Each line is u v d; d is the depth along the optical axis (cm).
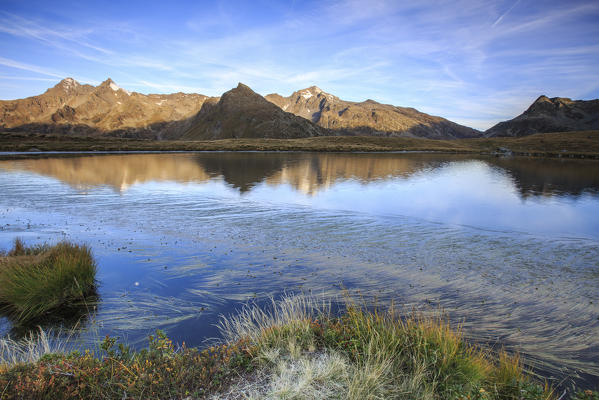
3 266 763
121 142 11006
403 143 13338
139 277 828
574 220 1501
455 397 369
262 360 446
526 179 3253
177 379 393
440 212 1639
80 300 712
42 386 361
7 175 2820
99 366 416
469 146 13312
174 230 1260
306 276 837
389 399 379
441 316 634
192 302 702
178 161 4741
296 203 1811
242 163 4562
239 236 1190
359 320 536
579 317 641
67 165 3769
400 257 985
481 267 909
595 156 8512
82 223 1355
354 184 2636
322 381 404
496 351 524
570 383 456
